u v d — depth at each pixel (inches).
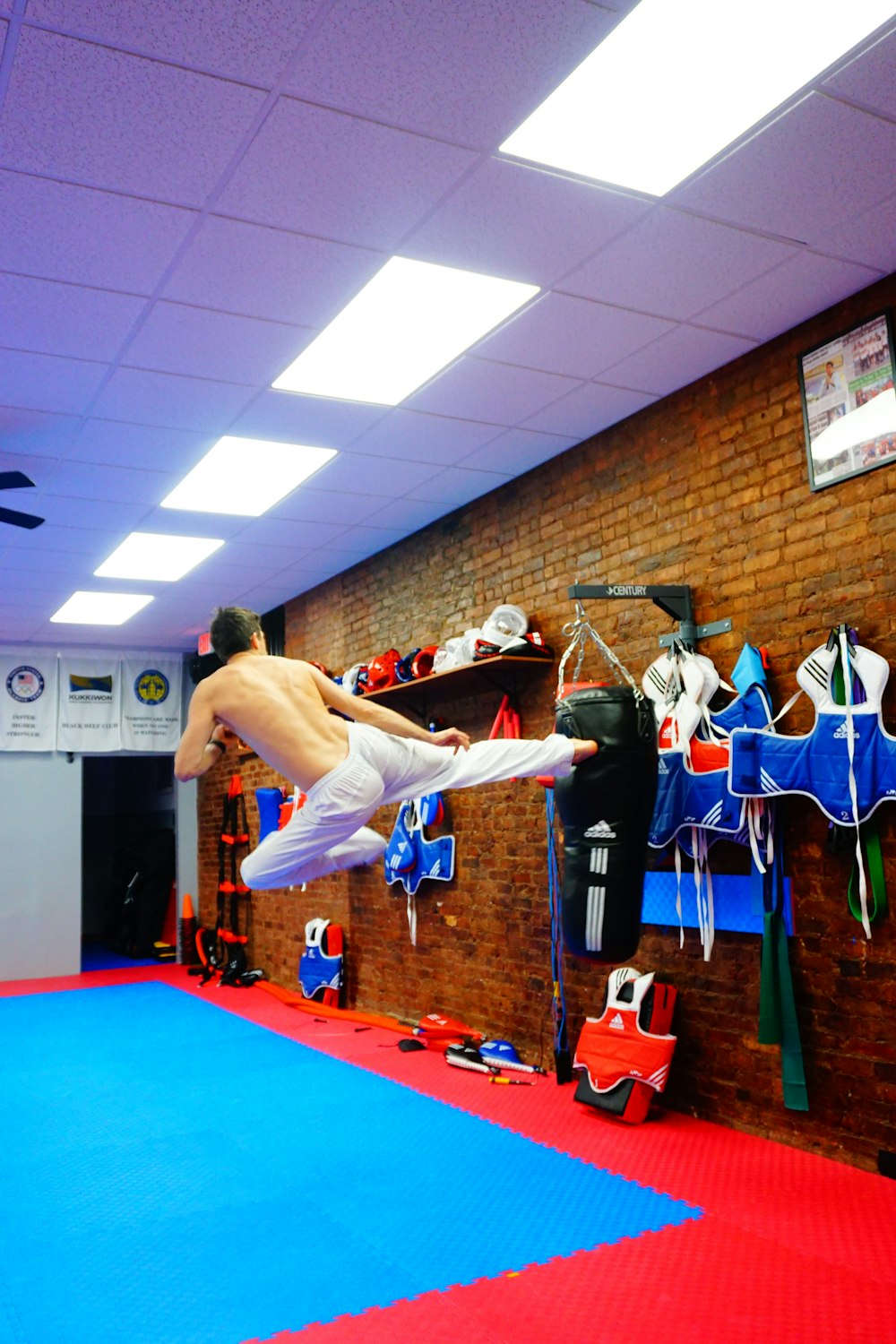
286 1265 126.3
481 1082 211.9
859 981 156.6
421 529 281.7
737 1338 105.7
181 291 151.2
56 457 216.5
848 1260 123.5
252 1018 298.2
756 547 178.1
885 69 109.7
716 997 181.5
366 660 308.2
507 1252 128.6
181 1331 110.5
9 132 114.0
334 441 214.2
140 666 436.5
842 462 161.8
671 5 100.0
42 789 416.2
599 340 173.5
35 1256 130.9
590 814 142.6
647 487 203.2
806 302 163.3
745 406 181.3
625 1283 119.0
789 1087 162.6
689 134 119.8
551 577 229.6
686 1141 169.9
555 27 101.7
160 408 193.6
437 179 126.4
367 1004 298.8
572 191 130.0
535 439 218.5
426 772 139.1
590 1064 186.9
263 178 124.7
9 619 369.1
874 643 156.1
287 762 134.6
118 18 97.8
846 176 129.0
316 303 156.1
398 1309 114.1
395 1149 169.9
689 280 154.2
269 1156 168.1
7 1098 211.8
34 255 139.9
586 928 142.2
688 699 180.2
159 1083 219.8
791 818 168.6
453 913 259.6
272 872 137.3
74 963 412.5
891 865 151.7
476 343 172.7
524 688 235.5
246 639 147.0
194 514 258.2
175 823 457.7
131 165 121.0
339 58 104.9
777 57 107.9
